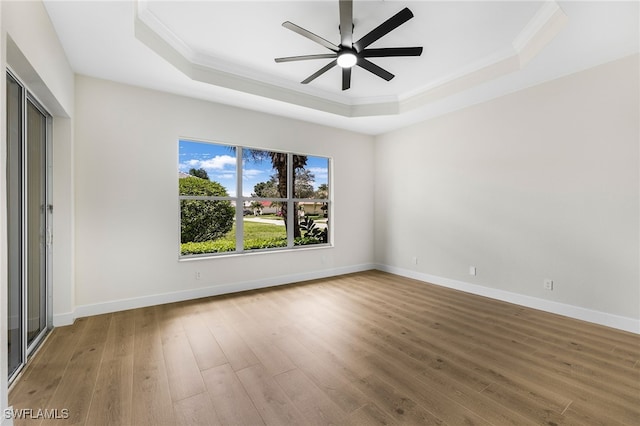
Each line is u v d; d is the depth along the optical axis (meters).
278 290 4.12
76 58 2.74
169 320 2.99
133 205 3.33
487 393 1.82
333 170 5.06
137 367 2.10
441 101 3.85
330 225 5.11
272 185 4.56
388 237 5.34
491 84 3.33
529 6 2.38
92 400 1.74
